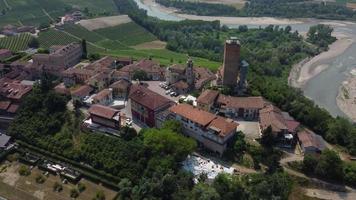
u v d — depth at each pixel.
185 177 167.00
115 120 196.38
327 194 173.88
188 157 186.88
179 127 191.25
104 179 180.12
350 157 192.62
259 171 179.12
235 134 193.25
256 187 163.25
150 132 186.12
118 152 186.50
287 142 193.50
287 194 165.88
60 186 178.00
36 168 190.75
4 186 179.25
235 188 160.38
